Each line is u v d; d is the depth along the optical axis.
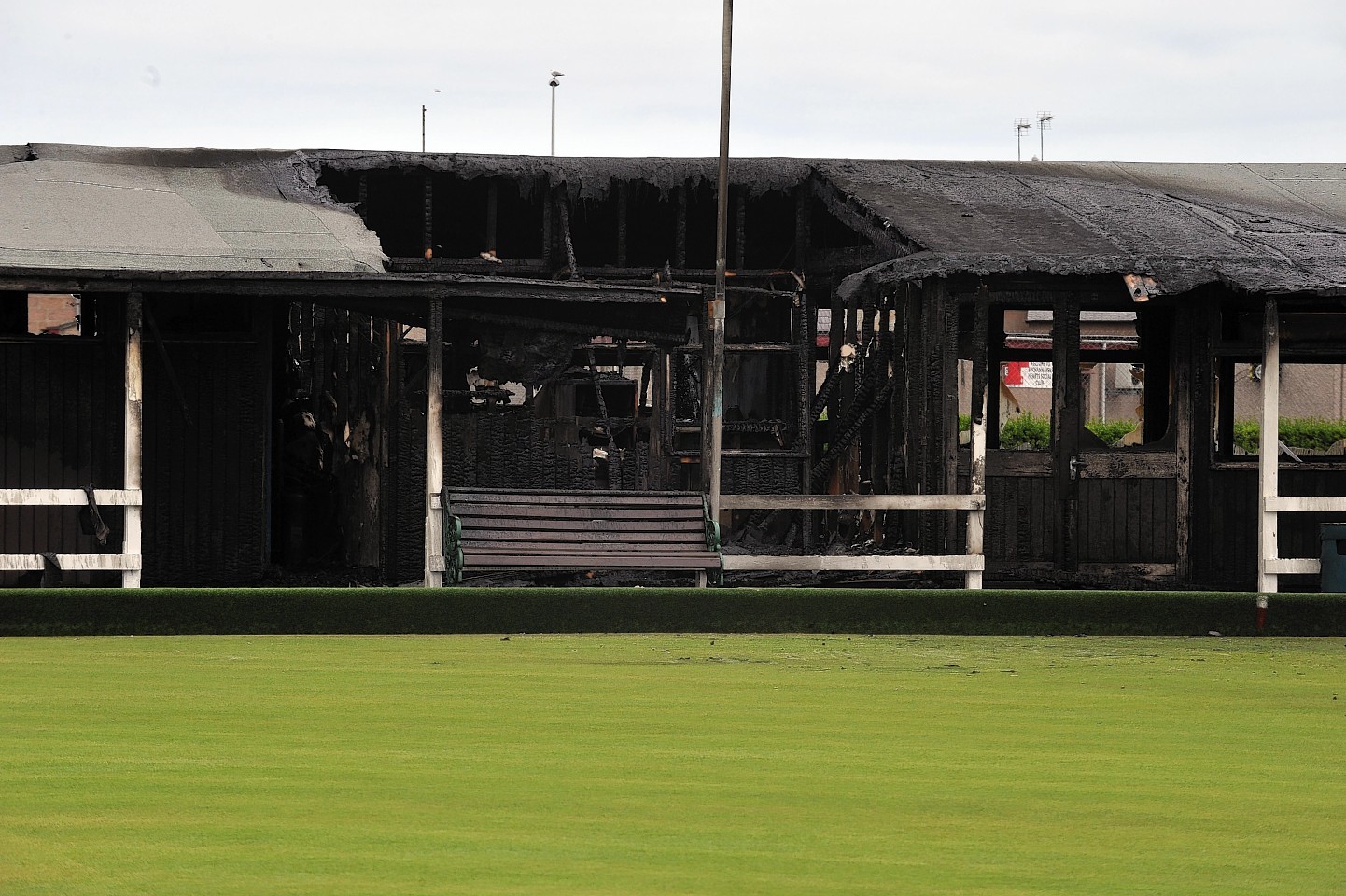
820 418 75.06
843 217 69.12
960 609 48.56
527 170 70.88
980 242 60.72
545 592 47.59
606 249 77.56
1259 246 61.66
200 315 60.06
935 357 61.22
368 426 63.53
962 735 26.80
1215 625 49.28
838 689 33.19
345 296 55.22
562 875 16.19
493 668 36.69
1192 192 73.62
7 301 59.97
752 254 76.19
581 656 39.88
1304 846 18.36
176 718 27.78
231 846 17.41
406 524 62.72
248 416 60.25
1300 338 62.25
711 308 58.97
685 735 26.30
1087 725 28.17
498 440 63.34
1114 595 49.12
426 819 19.03
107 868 16.28
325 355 65.06
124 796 20.25
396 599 47.03
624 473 66.69
